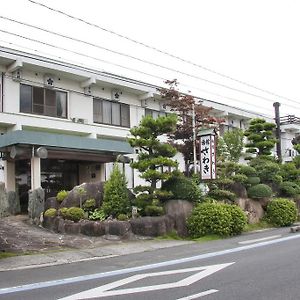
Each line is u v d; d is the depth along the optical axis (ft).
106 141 62.18
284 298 19.79
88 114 74.28
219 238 46.16
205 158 53.72
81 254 35.96
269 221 59.26
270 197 62.54
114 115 78.48
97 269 29.37
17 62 62.69
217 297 20.26
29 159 58.03
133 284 23.89
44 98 68.90
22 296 21.79
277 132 86.28
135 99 81.76
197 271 27.02
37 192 51.39
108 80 74.43
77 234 44.93
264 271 26.13
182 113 65.72
